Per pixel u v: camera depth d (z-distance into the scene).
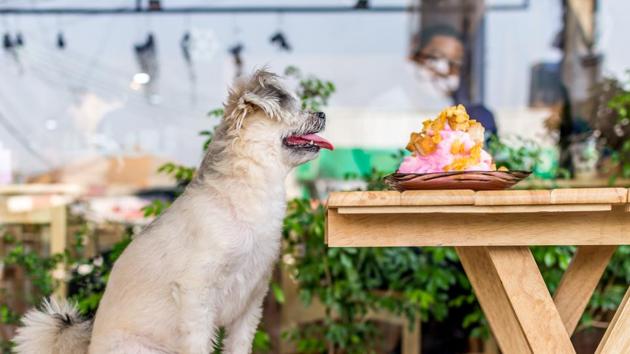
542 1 6.61
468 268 2.08
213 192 2.03
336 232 1.78
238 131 2.04
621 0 6.32
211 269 1.99
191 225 2.01
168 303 2.03
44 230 4.19
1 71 5.91
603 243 1.73
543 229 1.74
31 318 2.20
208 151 2.13
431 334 3.50
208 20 6.40
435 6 6.75
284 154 2.09
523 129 6.35
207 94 6.37
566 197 1.65
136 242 2.11
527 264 1.79
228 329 2.26
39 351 2.16
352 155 5.89
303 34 6.67
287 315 3.52
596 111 4.89
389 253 3.17
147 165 5.96
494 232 1.75
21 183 5.52
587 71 6.40
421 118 6.79
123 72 6.20
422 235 1.77
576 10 6.45
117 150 6.02
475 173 1.74
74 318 2.25
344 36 6.73
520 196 1.66
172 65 6.33
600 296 3.13
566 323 2.14
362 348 3.32
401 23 6.76
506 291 1.79
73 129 6.00
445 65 6.80
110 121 6.10
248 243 2.03
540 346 1.76
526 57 6.66
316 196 5.21
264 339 3.13
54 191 5.23
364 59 6.78
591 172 4.65
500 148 3.37
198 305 1.98
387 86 6.82
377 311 3.47
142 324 2.04
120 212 4.57
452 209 1.69
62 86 6.05
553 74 6.54
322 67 6.75
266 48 6.57
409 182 1.78
